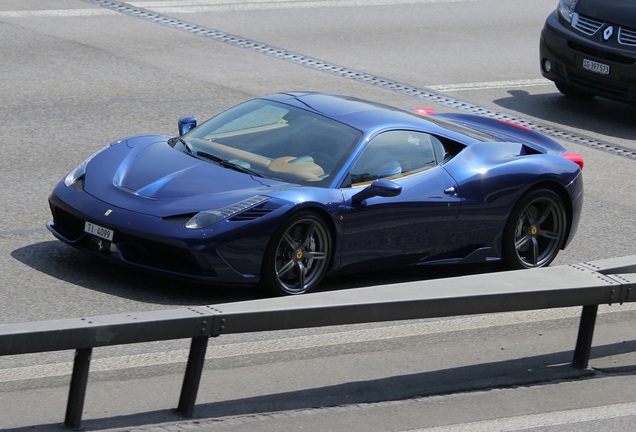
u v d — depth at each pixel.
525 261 23.02
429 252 21.64
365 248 20.58
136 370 16.19
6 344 12.46
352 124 21.47
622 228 26.55
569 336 19.23
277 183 19.97
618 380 17.16
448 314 15.60
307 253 19.84
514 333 19.23
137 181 20.05
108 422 14.02
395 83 38.12
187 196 19.45
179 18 44.34
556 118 36.56
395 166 21.19
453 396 15.99
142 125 30.64
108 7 44.91
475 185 21.91
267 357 17.17
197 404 15.01
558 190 23.12
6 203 23.62
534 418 15.33
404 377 16.66
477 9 51.38
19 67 35.22
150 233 18.77
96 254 19.50
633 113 38.47
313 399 15.50
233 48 40.56
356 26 46.03
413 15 48.97
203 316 13.84
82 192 20.05
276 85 36.12
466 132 23.23
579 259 24.17
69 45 38.53
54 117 30.56
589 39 36.91
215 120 22.36
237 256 18.86
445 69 40.91
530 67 42.62
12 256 20.59
